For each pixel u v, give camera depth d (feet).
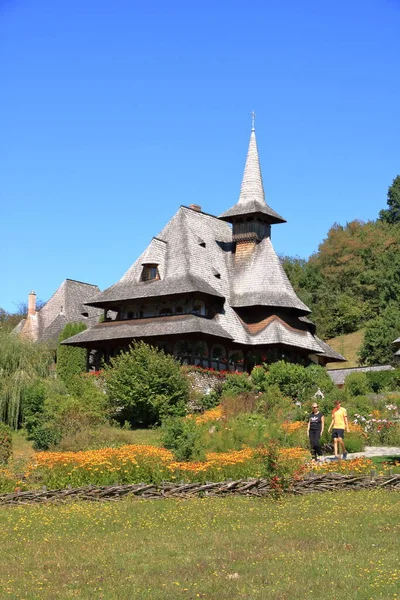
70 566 52.19
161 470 80.74
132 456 82.07
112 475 80.89
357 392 165.99
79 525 65.46
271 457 75.61
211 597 44.55
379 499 70.95
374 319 299.17
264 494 75.00
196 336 163.32
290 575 48.01
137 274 180.04
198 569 50.29
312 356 199.52
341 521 62.44
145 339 167.53
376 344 268.21
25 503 76.07
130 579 48.62
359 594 43.88
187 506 71.26
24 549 57.72
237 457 82.07
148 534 61.21
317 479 76.02
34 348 146.41
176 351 166.40
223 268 188.75
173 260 178.60
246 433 101.19
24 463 92.32
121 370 140.15
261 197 194.80
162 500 74.90
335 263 339.36
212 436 99.45
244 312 183.93
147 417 138.72
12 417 133.28
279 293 183.01
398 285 303.48
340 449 103.60
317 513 66.13
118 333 168.66
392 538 56.03
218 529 62.18
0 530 64.49
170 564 51.72
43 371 145.28
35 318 226.58
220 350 175.22
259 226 193.26
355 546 54.19
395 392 169.78
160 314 175.73
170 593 45.42
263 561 51.37
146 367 140.15
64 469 81.51
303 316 197.26
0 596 45.55
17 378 135.54
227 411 129.18
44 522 66.80
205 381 156.87
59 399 133.59
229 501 73.20
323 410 124.67
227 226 207.10
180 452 87.40
